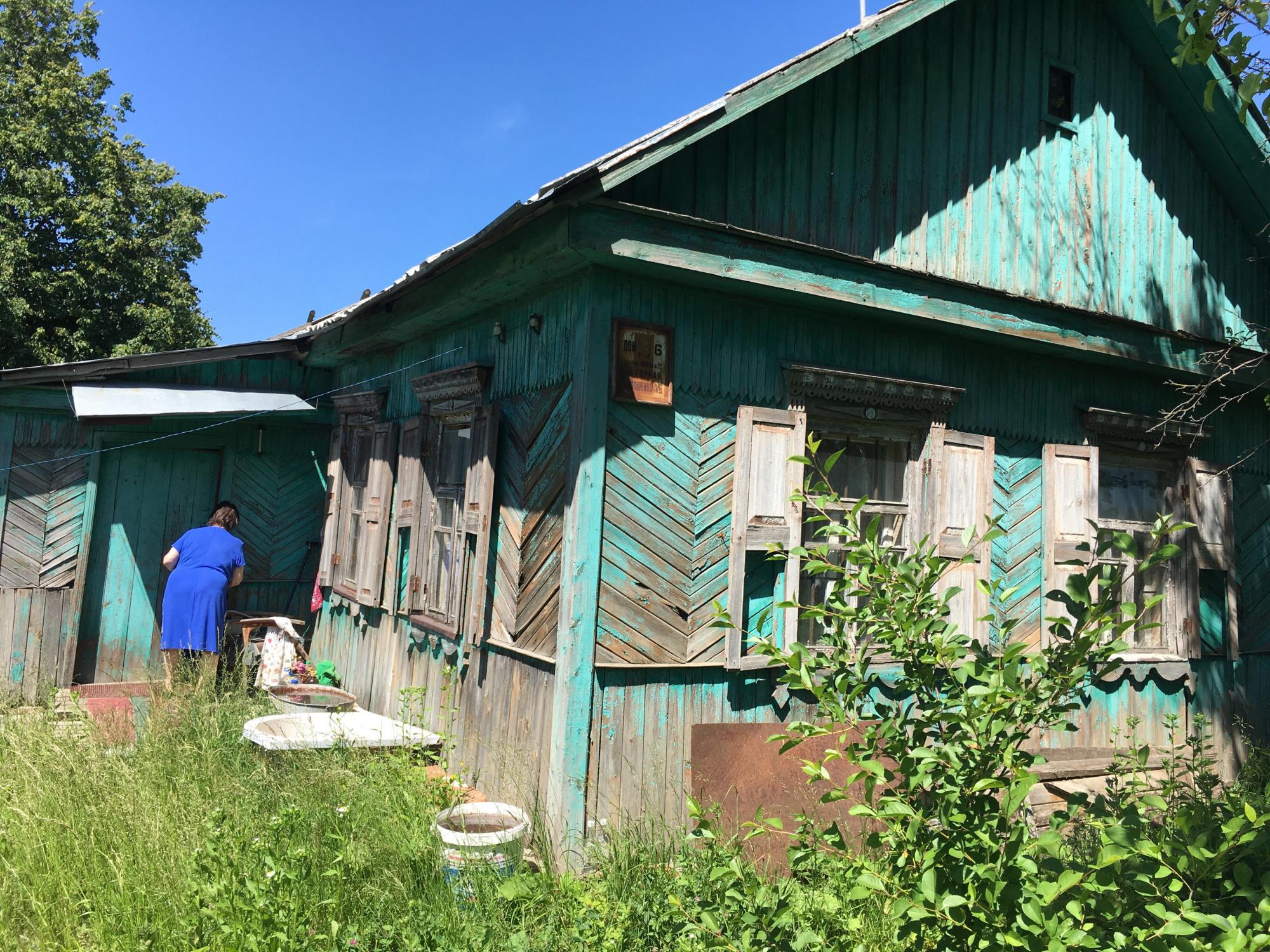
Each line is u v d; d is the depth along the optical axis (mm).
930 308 5789
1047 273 6715
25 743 5078
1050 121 6812
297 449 9336
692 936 2979
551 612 5023
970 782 2312
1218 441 7715
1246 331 7832
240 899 3324
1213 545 7410
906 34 6145
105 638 8398
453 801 4852
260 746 5227
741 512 5273
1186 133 7664
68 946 3582
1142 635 7109
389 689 7168
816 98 5660
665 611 5031
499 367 5965
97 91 21312
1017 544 6438
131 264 20500
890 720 2518
